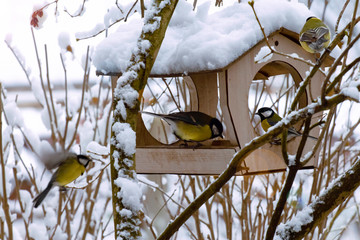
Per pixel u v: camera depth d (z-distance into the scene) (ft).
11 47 29.22
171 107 31.04
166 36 21.66
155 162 21.80
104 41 22.40
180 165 21.29
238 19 21.01
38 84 29.50
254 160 20.57
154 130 31.07
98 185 26.37
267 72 25.61
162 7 14.40
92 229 28.96
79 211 29.55
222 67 19.34
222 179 14.25
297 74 22.40
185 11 22.03
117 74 21.52
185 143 22.59
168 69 20.59
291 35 21.47
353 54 30.94
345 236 29.45
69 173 18.78
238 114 20.29
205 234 30.86
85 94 29.55
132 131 13.65
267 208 24.25
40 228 27.22
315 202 15.10
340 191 14.89
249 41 20.03
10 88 41.57
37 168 29.40
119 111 13.74
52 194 30.22
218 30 20.72
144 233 31.83
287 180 14.34
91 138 28.66
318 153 22.21
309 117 13.84
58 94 37.55
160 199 31.32
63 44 28.63
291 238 14.84
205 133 21.97
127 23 23.16
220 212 33.63
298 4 22.22
